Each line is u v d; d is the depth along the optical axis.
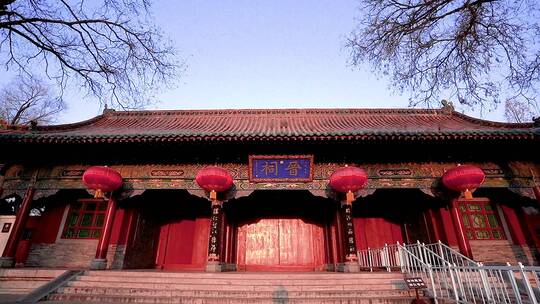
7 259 12.91
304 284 10.53
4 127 15.35
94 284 10.83
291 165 14.38
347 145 14.11
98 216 16.45
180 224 18.28
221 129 18.64
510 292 9.45
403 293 9.90
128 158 15.02
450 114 21.20
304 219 18.20
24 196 14.38
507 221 15.64
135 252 15.97
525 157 14.42
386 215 18.16
